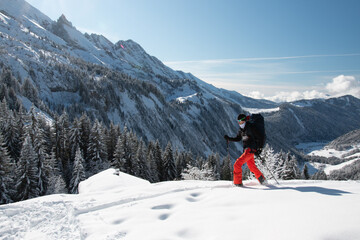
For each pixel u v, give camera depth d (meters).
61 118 47.03
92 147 40.09
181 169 49.44
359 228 2.54
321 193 4.20
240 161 5.63
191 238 3.03
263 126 5.54
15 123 37.34
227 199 4.38
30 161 27.20
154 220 3.82
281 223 2.97
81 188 8.88
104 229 3.58
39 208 4.69
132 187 6.25
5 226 3.97
